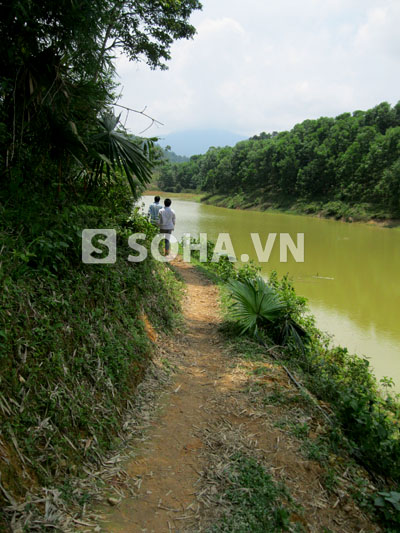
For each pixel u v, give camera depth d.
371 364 7.72
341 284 13.66
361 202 43.59
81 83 4.11
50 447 2.41
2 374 2.38
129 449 2.96
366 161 45.28
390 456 3.42
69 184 4.90
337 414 3.83
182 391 4.00
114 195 6.07
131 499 2.47
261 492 2.61
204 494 2.58
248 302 5.79
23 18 3.29
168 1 8.84
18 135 3.88
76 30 3.64
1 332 2.41
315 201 52.19
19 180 3.65
